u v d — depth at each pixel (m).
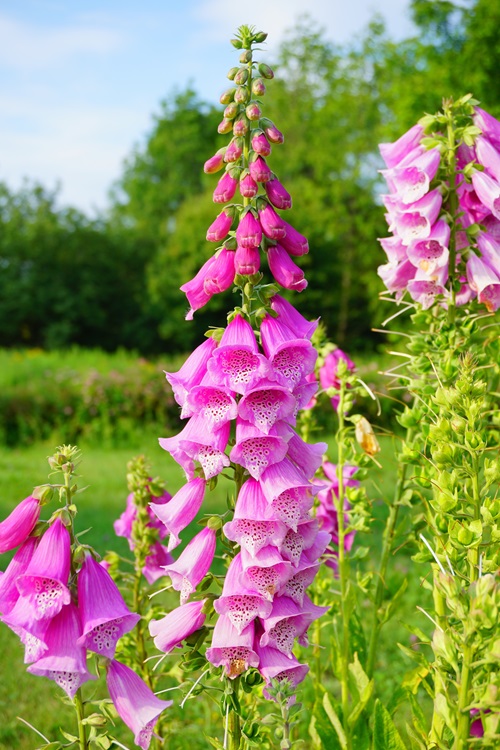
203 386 2.13
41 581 2.10
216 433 2.19
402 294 3.26
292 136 37.84
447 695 2.05
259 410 2.14
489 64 22.92
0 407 16.73
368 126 35.66
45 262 39.06
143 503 3.33
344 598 3.12
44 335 38.66
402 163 3.04
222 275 2.25
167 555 3.42
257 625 2.23
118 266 40.81
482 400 2.24
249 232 2.17
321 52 38.69
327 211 34.12
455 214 3.00
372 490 7.32
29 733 4.32
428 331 3.11
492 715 1.99
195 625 2.28
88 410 17.09
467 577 2.16
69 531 2.16
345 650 3.07
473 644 2.00
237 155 2.24
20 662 5.42
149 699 2.19
